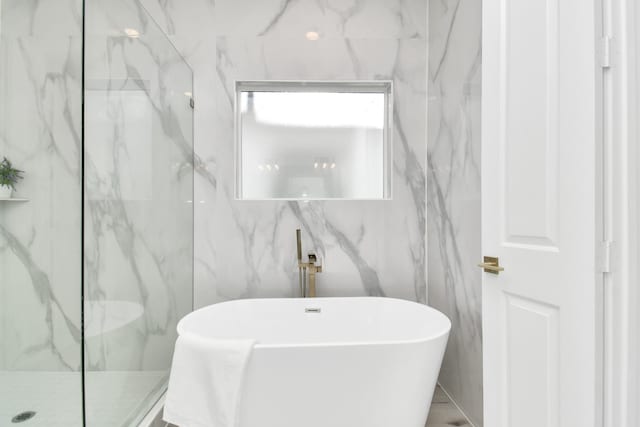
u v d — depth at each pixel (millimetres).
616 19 919
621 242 917
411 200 2297
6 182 1434
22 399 1325
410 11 2289
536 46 1117
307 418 1429
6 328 1366
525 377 1173
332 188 2303
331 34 2270
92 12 1244
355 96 2350
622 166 915
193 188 2230
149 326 1704
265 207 2250
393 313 2016
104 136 1341
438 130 2117
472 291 1729
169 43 1895
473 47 1691
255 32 2252
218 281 2232
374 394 1435
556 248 1050
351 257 2277
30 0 1527
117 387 1445
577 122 975
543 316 1100
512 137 1224
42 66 1508
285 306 2033
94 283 1296
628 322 905
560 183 1034
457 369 1905
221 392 1350
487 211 1343
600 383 922
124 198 1483
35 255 1413
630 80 908
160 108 1798
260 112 2307
